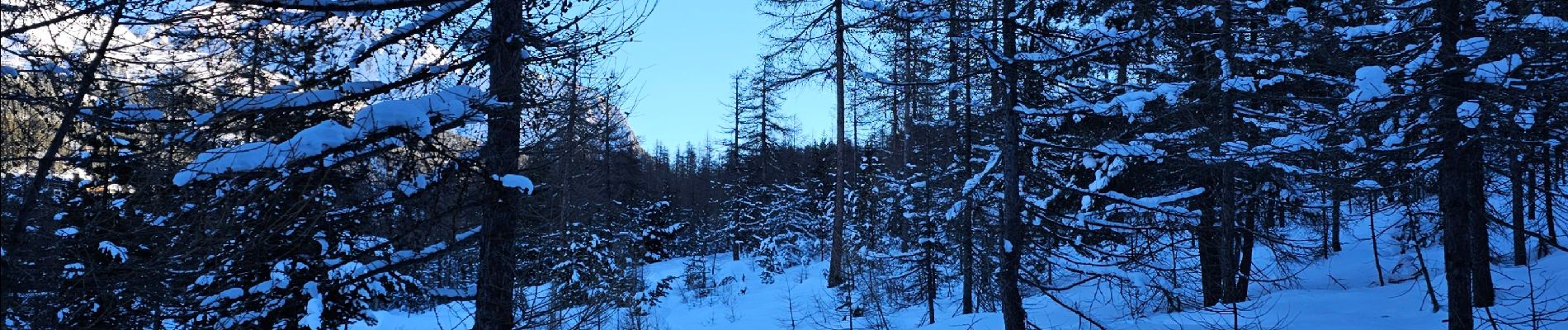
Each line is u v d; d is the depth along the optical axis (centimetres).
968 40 1011
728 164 4488
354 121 573
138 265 556
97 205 587
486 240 718
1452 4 874
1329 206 1360
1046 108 983
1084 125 1251
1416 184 1139
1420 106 880
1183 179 1414
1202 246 1328
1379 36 933
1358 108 897
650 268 3859
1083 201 1323
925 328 1652
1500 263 1827
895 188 2273
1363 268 2036
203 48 561
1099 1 1013
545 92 714
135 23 485
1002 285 1020
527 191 638
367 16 682
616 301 1548
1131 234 1112
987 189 1363
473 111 643
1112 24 1131
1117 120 1200
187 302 674
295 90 641
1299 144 984
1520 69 811
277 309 877
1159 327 1298
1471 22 870
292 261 830
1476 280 1034
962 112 1628
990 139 1413
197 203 576
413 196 686
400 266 711
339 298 917
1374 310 1324
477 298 723
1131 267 1122
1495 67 784
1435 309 1270
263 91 608
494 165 689
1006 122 1012
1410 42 947
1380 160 963
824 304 2041
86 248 573
